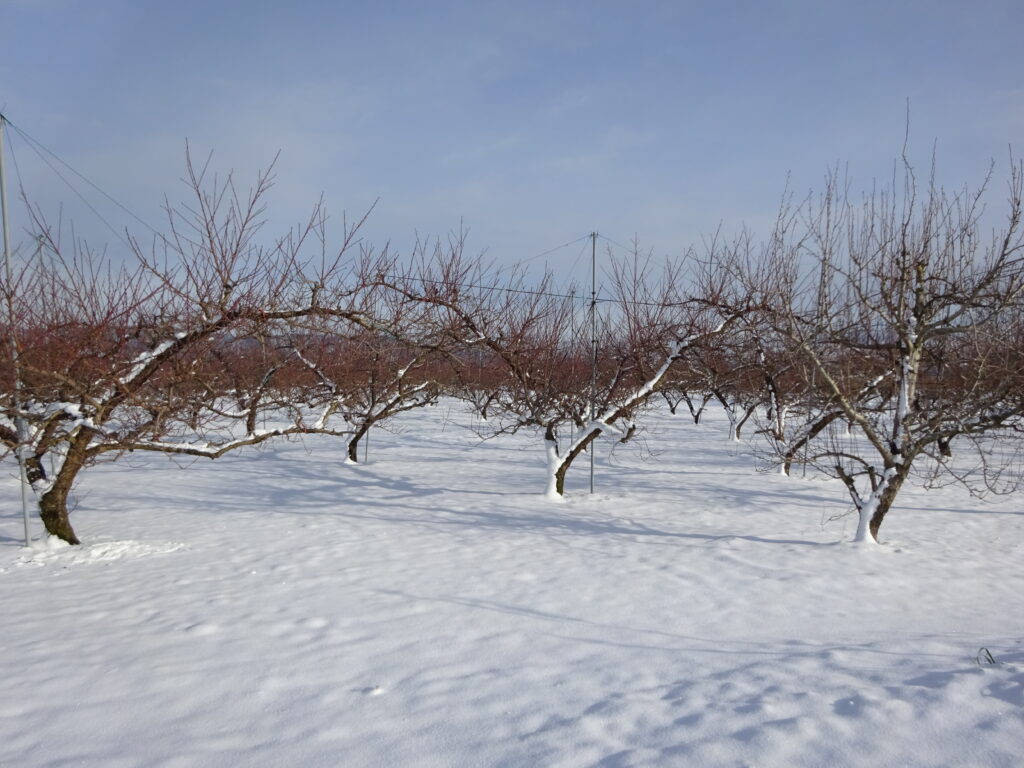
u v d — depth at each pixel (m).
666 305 10.98
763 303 8.84
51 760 3.14
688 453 17.03
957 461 14.51
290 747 3.23
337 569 6.66
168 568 6.71
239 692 3.88
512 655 4.43
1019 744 2.92
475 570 6.62
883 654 4.20
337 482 12.63
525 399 11.27
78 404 7.47
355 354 13.24
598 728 3.31
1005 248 7.00
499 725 3.41
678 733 3.20
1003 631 4.90
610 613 5.33
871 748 2.95
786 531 8.56
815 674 3.87
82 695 3.85
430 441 19.23
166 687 3.95
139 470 13.84
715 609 5.44
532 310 11.72
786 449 11.31
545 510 10.02
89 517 9.36
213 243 7.12
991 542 8.03
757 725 3.20
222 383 8.74
